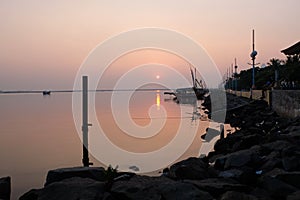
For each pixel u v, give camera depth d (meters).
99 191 7.95
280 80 34.34
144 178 9.00
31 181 15.06
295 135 14.70
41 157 20.44
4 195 10.61
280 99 28.12
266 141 15.15
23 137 28.27
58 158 20.09
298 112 22.83
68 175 9.46
